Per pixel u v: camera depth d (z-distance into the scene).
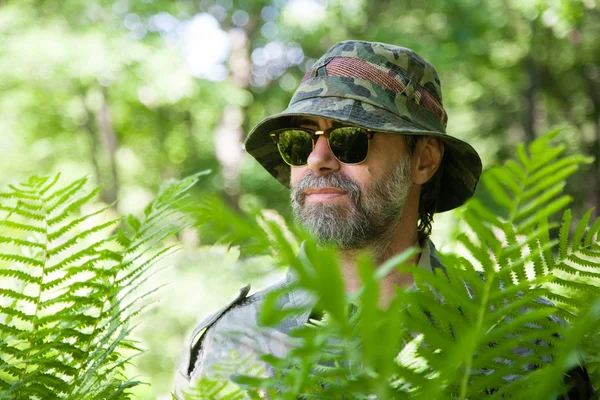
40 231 0.85
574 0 5.54
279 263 0.45
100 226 0.87
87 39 9.31
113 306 0.88
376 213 1.56
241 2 11.75
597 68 11.37
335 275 0.39
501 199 0.52
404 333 0.75
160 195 0.91
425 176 1.71
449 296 0.61
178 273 4.82
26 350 0.85
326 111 1.53
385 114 1.54
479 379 0.68
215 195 0.45
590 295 0.71
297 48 12.95
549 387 0.57
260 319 0.38
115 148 12.53
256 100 12.83
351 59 1.59
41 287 0.86
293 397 0.54
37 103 10.91
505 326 0.55
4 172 10.77
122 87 10.07
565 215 0.74
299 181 1.59
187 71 10.12
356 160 1.55
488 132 12.48
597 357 1.01
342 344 0.62
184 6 10.66
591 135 11.61
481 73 11.98
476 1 10.47
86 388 0.92
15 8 9.20
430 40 10.88
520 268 0.66
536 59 11.30
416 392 0.62
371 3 11.38
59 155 12.82
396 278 1.53
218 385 0.83
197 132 14.25
